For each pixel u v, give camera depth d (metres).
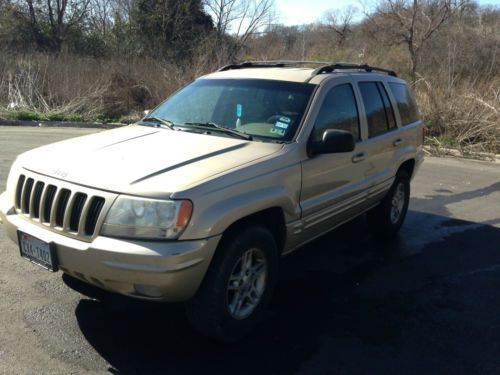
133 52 26.06
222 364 3.24
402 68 22.48
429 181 9.03
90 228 3.07
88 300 3.92
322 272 4.79
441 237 5.98
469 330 3.84
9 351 3.21
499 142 12.08
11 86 15.18
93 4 29.16
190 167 3.27
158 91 15.80
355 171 4.63
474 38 22.16
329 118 4.30
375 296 4.33
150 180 3.07
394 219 5.85
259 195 3.40
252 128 4.05
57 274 4.31
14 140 10.63
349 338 3.63
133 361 3.21
